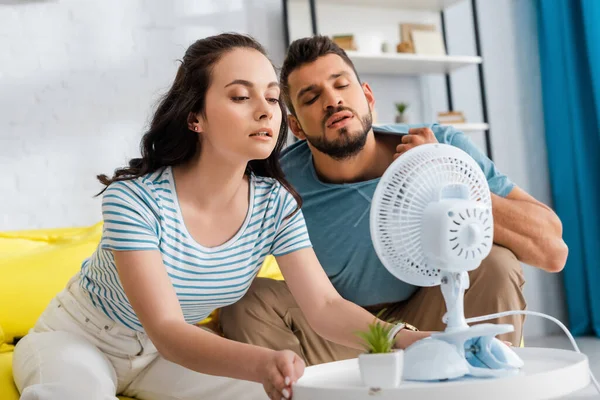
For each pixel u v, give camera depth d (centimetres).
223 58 136
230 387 154
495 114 409
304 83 183
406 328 132
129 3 317
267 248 156
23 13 299
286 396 107
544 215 188
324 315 144
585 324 396
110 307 154
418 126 202
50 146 300
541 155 417
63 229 254
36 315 204
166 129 145
